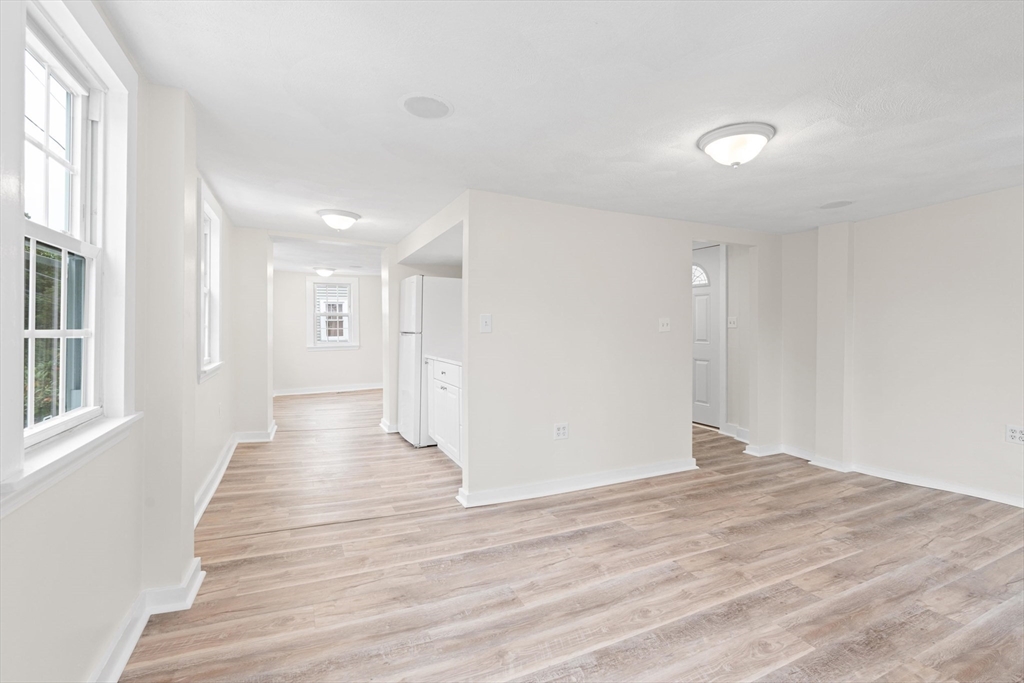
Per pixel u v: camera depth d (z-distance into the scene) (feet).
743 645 5.51
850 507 9.99
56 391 4.44
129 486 5.42
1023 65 5.30
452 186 9.88
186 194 6.11
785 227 13.62
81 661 4.24
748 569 7.32
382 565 7.41
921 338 11.46
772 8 4.39
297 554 7.76
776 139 7.37
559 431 11.03
